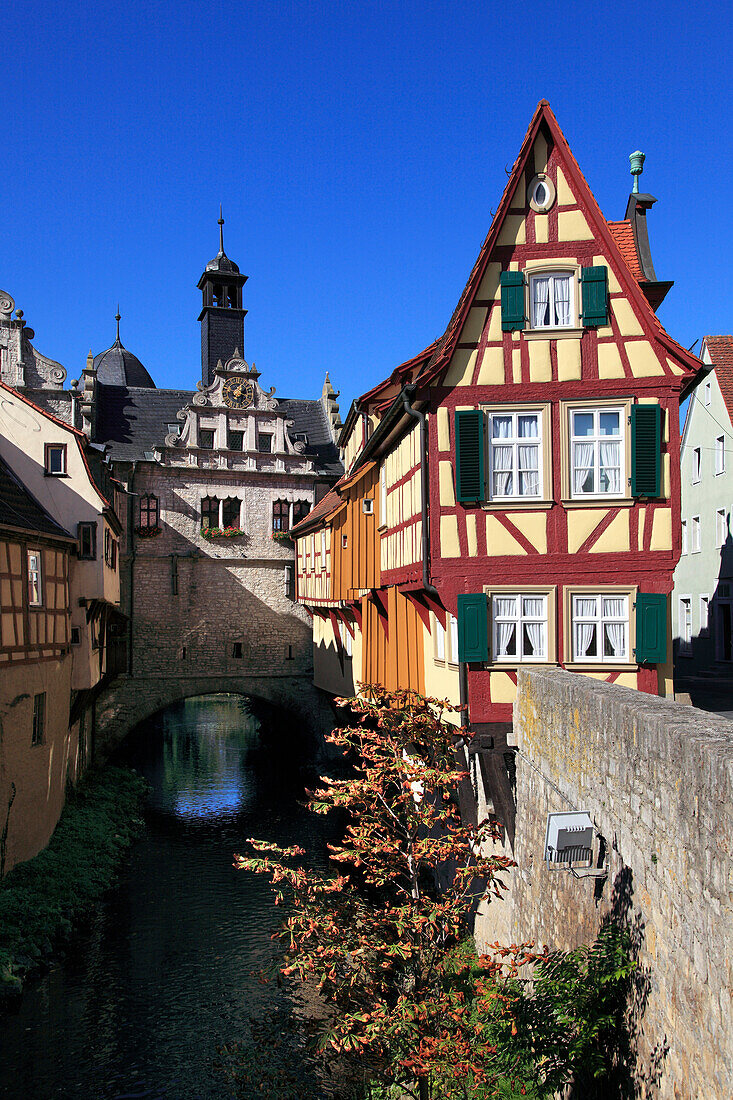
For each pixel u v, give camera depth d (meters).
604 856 7.69
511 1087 8.25
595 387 13.22
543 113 13.33
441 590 13.36
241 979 16.14
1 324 29.17
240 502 35.12
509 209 13.41
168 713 50.66
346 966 9.10
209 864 22.58
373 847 9.81
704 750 5.53
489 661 13.24
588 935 8.20
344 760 32.66
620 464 13.26
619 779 7.31
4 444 23.33
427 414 13.67
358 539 21.98
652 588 13.16
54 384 29.67
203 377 39.47
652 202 15.73
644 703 7.27
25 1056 13.35
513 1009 7.32
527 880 10.99
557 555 13.27
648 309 13.20
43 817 20.17
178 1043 13.82
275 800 29.50
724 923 5.17
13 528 17.42
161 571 33.84
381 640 20.14
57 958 16.55
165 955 17.03
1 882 17.45
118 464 33.44
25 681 18.67
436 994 8.80
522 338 13.33
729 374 28.19
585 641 13.27
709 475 28.61
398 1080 8.73
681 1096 5.73
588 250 13.33
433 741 10.48
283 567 35.41
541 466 13.33
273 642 35.06
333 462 37.94
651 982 6.41
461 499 13.19
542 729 10.27
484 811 14.38
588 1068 6.91
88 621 23.38
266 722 42.06
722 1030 5.16
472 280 13.34
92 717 30.92
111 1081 12.76
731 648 26.86
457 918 9.55
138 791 29.95
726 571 27.02
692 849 5.70
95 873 20.16
